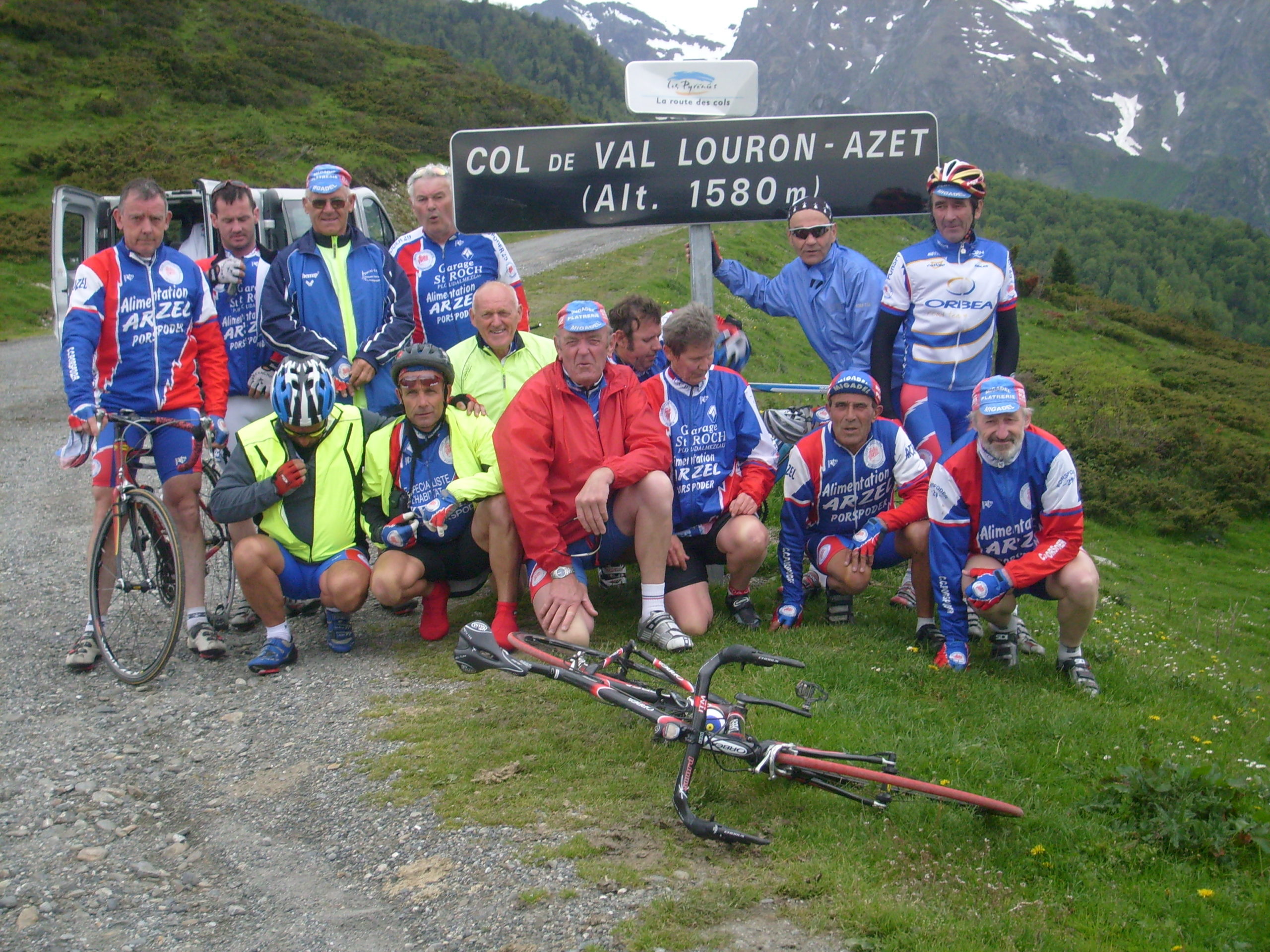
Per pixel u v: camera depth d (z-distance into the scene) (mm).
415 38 148250
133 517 4832
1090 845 3398
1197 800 3590
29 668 4898
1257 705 5730
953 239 5324
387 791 3631
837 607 5359
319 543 4855
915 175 6055
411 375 4832
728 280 6414
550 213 6094
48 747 4070
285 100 57875
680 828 3350
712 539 5285
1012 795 3668
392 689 4543
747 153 6090
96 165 39812
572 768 3734
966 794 3344
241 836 3426
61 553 7109
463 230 6035
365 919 2963
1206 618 13727
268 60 62750
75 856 3320
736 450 5309
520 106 69250
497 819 3402
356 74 66250
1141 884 3225
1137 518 21469
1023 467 4691
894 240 47625
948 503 4762
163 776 3830
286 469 4652
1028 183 170500
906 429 5504
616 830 3332
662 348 5613
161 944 2883
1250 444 27594
